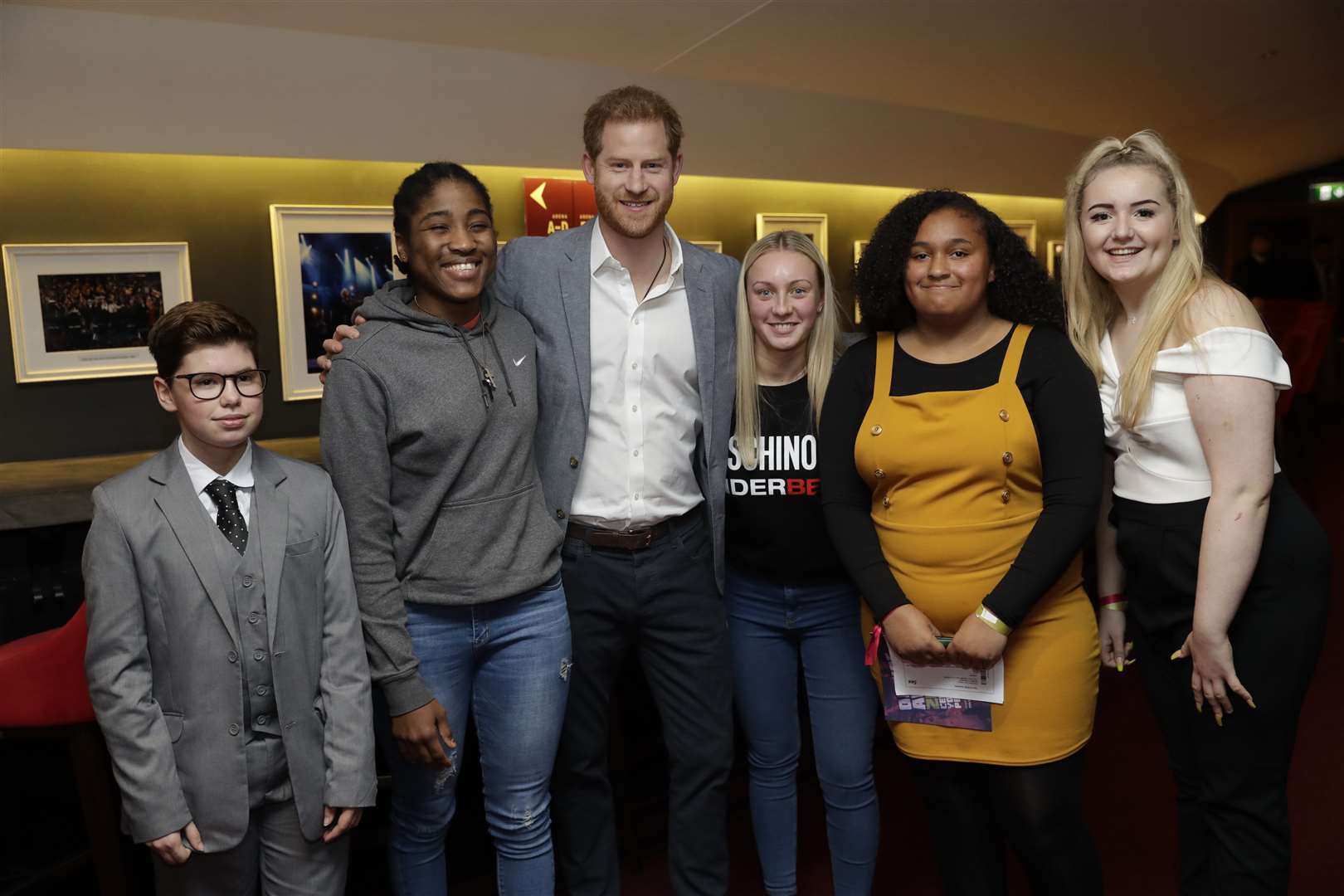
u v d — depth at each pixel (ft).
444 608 6.11
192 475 5.59
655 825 8.87
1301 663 5.66
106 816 6.68
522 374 6.30
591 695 6.83
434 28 14.40
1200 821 6.44
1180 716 6.27
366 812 8.02
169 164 14.11
